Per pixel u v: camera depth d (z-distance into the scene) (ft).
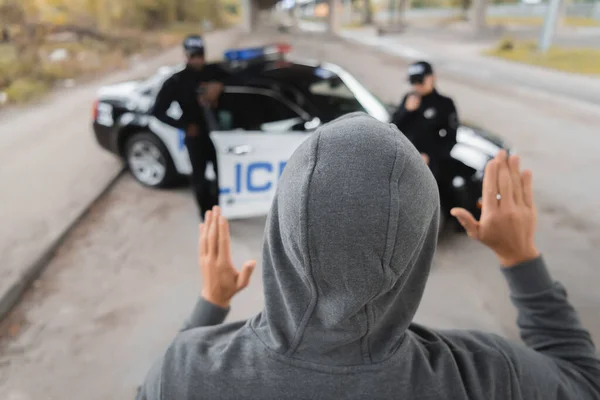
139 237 11.37
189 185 14.53
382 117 12.10
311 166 1.49
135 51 56.95
